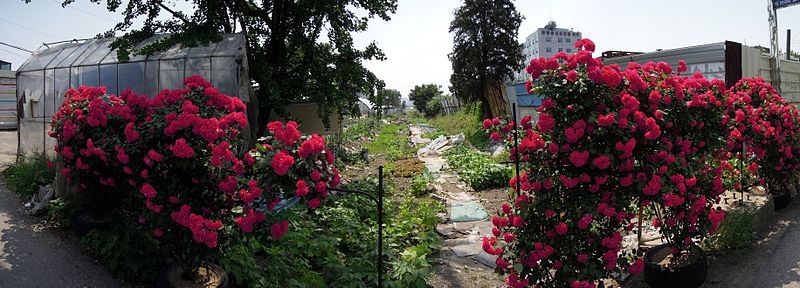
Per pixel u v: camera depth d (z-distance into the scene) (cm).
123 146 389
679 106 430
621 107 365
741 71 868
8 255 454
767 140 647
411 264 499
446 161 1426
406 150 1839
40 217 573
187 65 831
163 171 375
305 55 1093
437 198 908
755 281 453
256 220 372
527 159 385
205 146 372
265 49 1083
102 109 445
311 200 372
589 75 360
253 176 382
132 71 852
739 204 632
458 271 541
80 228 504
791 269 470
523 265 383
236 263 441
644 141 376
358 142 2158
